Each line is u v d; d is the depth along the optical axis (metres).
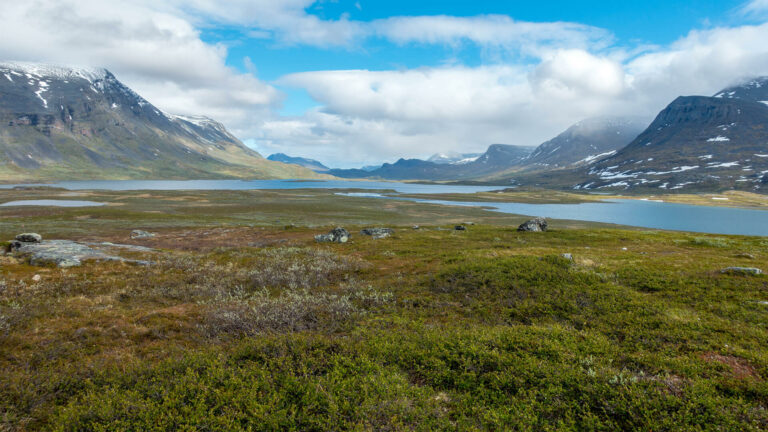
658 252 32.44
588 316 14.45
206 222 83.06
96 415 7.42
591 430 7.19
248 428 6.98
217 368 9.30
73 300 17.27
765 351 10.51
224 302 17.30
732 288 17.22
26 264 27.23
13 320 13.32
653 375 9.16
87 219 82.56
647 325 13.07
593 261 24.17
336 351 10.70
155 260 30.73
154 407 7.60
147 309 16.42
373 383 8.63
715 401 7.54
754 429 6.79
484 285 19.45
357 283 22.00
